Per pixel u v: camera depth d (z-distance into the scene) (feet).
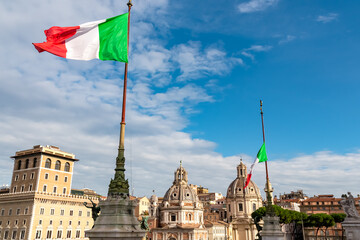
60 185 369.09
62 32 79.10
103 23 84.12
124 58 85.92
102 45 83.10
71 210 360.07
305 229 513.86
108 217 75.31
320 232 498.28
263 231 131.64
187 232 451.94
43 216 329.52
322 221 429.38
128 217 76.38
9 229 333.62
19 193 340.59
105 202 77.41
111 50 84.12
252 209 536.83
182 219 476.13
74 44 80.38
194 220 486.38
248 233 519.60
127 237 72.79
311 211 529.04
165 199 506.89
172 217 485.15
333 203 515.09
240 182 558.56
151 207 506.07
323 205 520.42
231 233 528.63
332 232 486.38
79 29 81.00
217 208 619.67
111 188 78.95
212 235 488.02
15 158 380.78
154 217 489.67
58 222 343.05
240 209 541.75
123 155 82.33
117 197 77.30
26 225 320.09
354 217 134.31
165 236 463.83
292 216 420.77
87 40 81.71
